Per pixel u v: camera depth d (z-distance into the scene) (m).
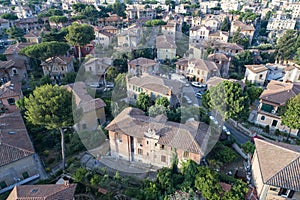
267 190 18.09
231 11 103.19
